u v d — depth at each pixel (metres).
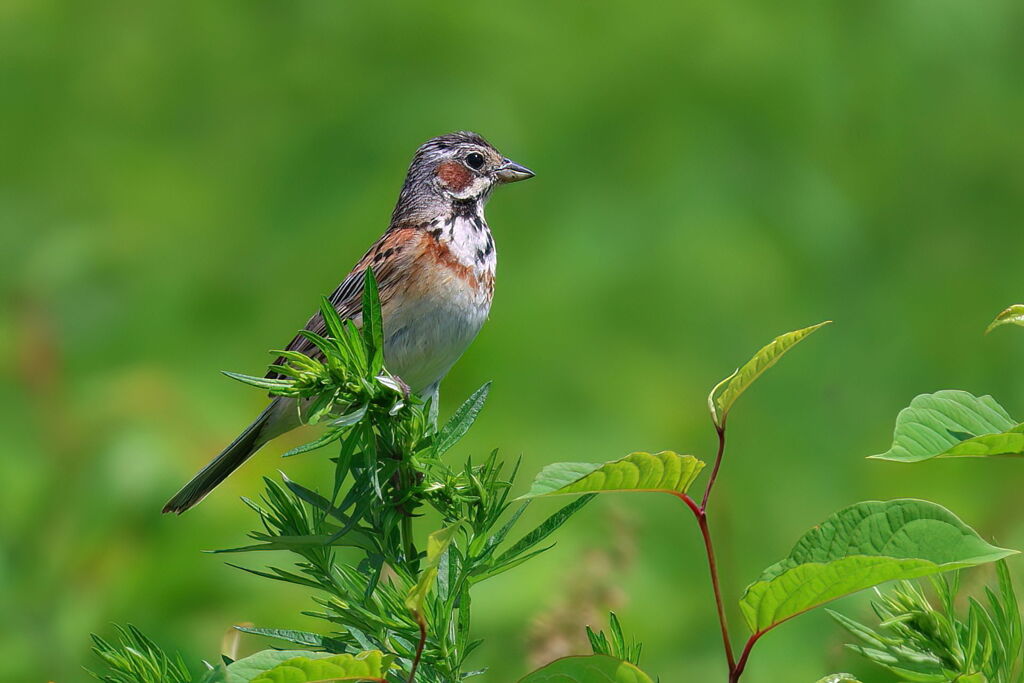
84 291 11.55
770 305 11.80
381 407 4.03
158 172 13.09
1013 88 13.43
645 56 12.95
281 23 13.80
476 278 8.95
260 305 11.90
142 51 14.13
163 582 8.18
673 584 9.23
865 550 3.21
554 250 11.91
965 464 10.21
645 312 11.65
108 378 9.66
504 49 13.09
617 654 3.77
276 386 3.92
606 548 7.12
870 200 13.03
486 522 4.06
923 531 3.19
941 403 3.56
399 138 12.55
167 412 9.27
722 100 12.87
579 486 3.40
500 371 11.11
